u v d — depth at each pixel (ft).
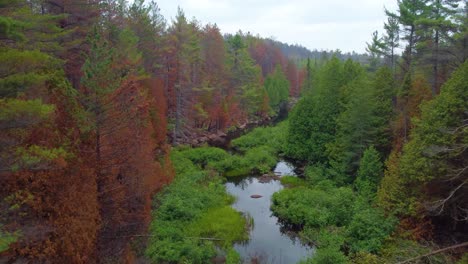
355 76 122.93
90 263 45.52
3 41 40.22
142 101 60.03
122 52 76.79
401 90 82.02
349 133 97.09
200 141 160.35
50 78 44.80
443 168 54.90
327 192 91.66
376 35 142.41
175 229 67.67
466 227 62.34
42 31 55.16
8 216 36.73
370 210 68.59
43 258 38.78
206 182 104.58
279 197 90.27
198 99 163.12
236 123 207.41
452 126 56.34
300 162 131.44
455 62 88.89
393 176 65.82
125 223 54.80
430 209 54.24
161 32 135.95
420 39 107.14
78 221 42.06
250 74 224.74
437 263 52.01
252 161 129.29
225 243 68.69
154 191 80.12
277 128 189.47
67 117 45.03
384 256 58.65
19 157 32.68
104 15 90.17
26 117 31.14
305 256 65.26
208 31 183.83
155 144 80.59
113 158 51.13
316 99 127.75
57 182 41.73
